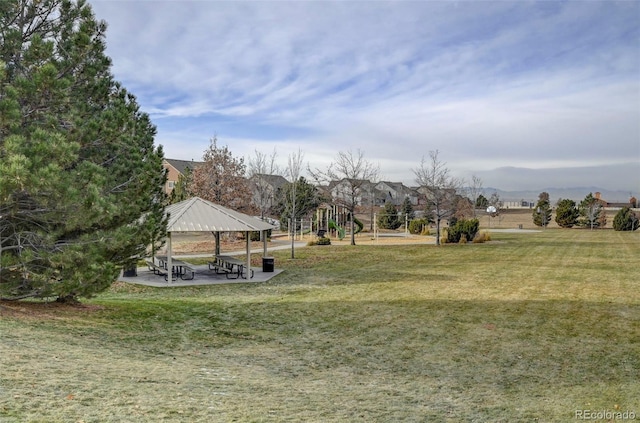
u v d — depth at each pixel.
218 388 5.97
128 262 11.78
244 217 19.73
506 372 8.05
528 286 16.73
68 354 6.62
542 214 57.44
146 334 9.35
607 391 7.11
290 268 21.67
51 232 8.82
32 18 9.33
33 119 8.79
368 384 7.12
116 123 9.44
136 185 10.78
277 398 5.82
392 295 15.02
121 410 4.64
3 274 8.85
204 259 25.00
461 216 43.09
